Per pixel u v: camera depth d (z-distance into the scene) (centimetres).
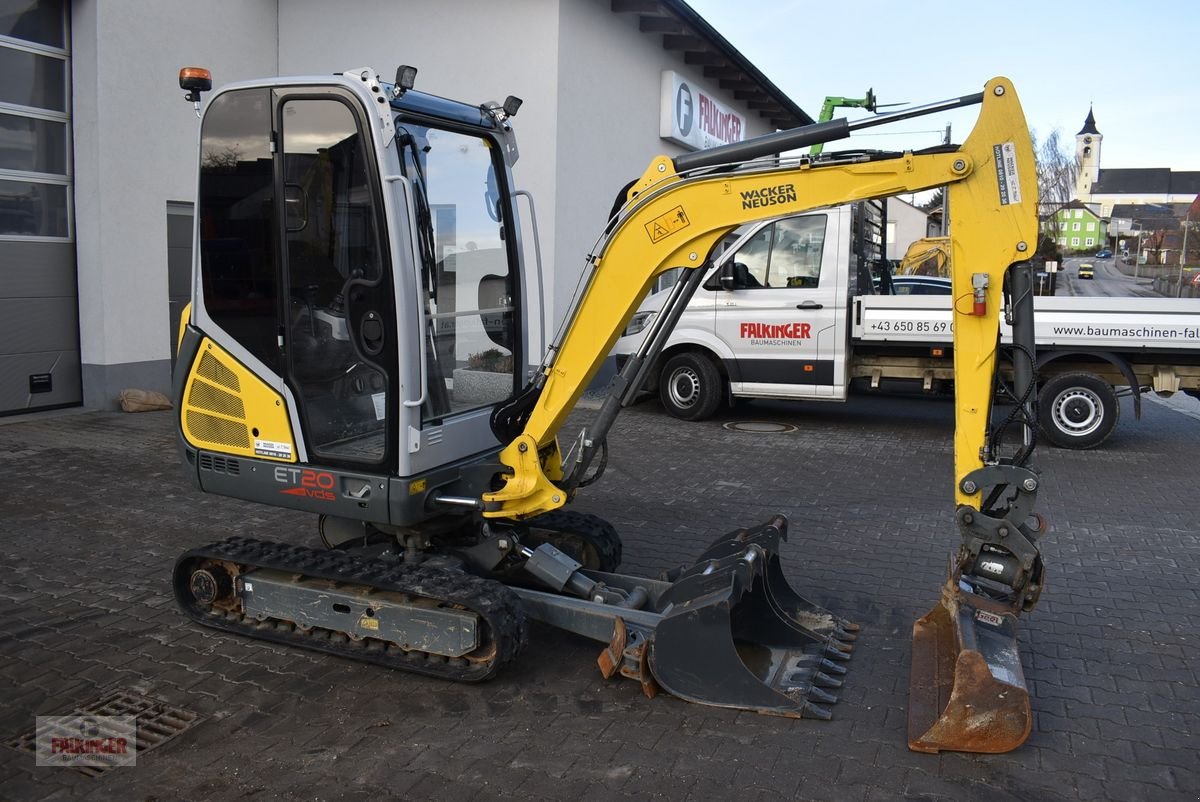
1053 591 552
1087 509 725
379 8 1195
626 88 1343
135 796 338
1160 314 911
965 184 384
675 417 1106
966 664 366
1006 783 348
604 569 516
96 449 872
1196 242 4859
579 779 349
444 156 461
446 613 417
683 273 431
